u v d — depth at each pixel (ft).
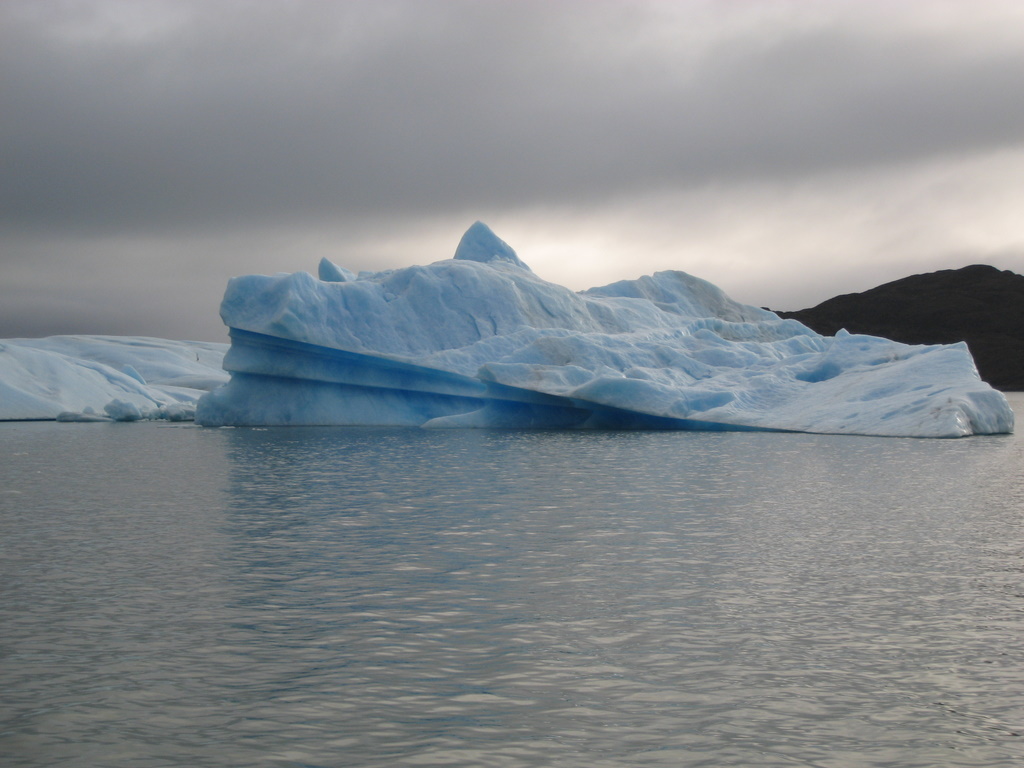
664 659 24.63
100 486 60.95
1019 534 40.91
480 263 138.92
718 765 18.79
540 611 28.96
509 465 71.31
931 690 22.53
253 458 79.36
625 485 58.39
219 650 25.44
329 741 19.80
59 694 22.39
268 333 120.98
